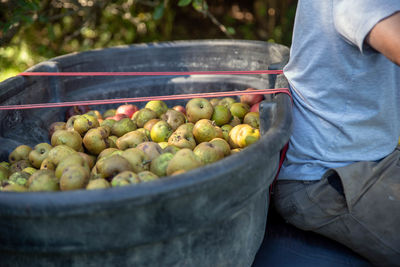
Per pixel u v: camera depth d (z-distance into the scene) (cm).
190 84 271
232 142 203
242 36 557
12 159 185
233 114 230
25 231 111
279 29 541
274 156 140
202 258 133
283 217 197
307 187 178
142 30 484
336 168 167
